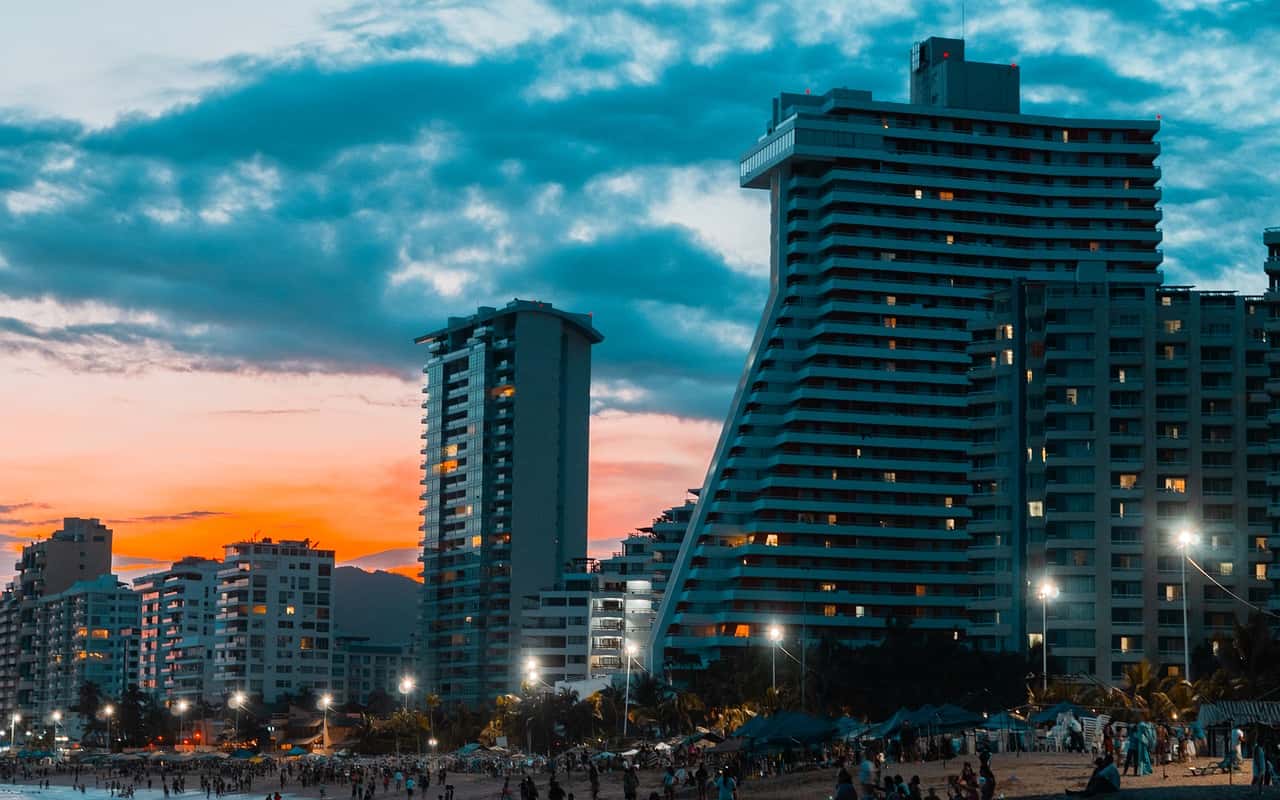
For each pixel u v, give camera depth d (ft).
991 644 650.02
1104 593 613.93
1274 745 256.52
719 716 592.60
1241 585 611.88
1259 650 502.38
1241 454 621.72
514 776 551.18
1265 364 627.05
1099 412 627.05
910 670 584.40
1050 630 617.21
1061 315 636.48
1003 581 642.63
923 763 339.77
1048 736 366.84
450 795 435.12
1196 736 325.21
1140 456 623.77
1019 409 645.51
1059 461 626.64
